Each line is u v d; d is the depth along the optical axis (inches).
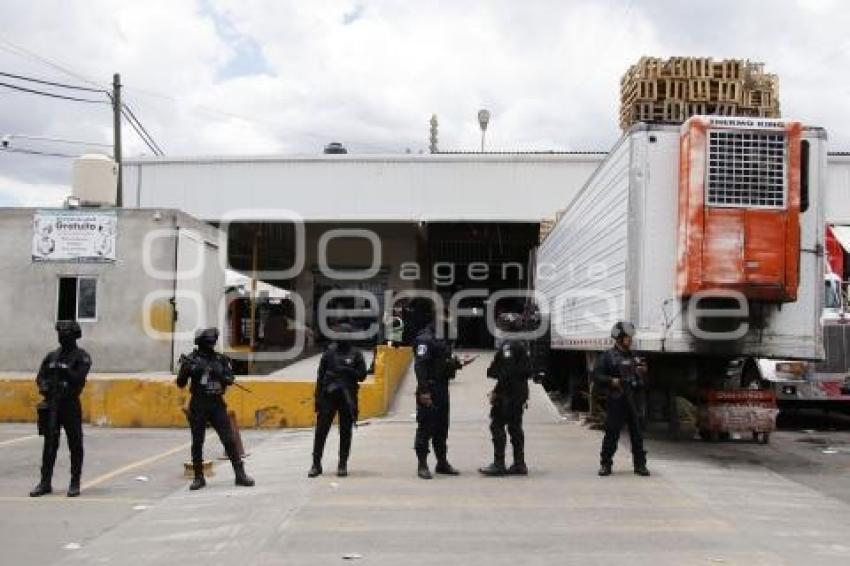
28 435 592.1
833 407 672.4
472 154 1184.2
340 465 410.3
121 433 609.9
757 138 436.1
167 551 285.9
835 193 1126.4
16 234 827.4
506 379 413.1
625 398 412.2
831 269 693.9
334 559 270.2
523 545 286.2
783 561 267.7
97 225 824.3
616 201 505.4
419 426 408.2
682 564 264.4
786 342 450.9
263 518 324.8
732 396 526.0
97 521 333.1
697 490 378.9
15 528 322.0
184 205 1193.4
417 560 269.1
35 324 821.2
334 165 1181.1
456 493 370.3
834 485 408.8
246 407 626.8
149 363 813.9
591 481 398.6
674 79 659.4
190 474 426.3
